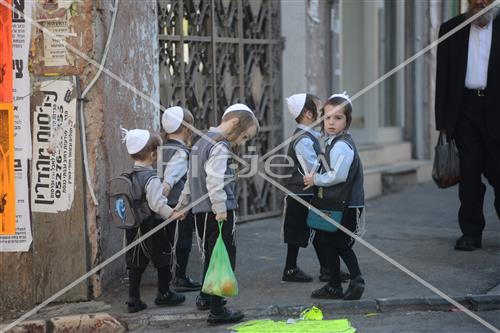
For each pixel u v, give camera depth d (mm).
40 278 18969
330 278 18469
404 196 32375
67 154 18688
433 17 37062
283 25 28594
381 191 32969
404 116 37344
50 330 17672
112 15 19359
